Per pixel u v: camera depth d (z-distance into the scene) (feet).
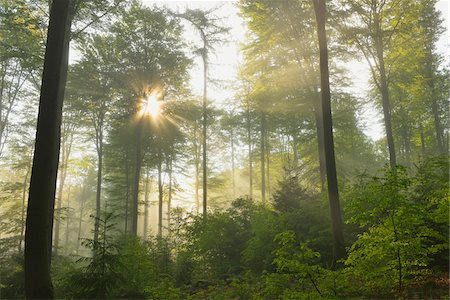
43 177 22.09
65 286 30.50
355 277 23.77
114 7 52.31
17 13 51.03
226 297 27.63
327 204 42.11
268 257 37.76
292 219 41.68
